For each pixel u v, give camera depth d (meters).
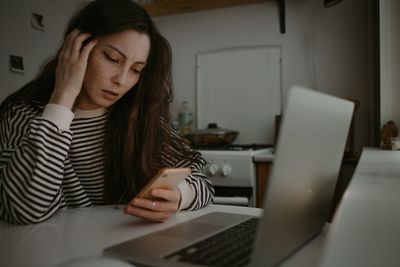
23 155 0.74
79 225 0.72
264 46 2.27
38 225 0.73
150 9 2.36
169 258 0.47
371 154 1.33
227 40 2.35
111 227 0.70
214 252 0.49
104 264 0.41
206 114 2.42
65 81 0.83
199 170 1.09
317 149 0.47
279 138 0.37
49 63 1.00
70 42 0.86
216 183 1.81
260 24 2.27
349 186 0.63
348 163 1.88
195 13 2.42
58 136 0.78
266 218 0.39
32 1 2.10
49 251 0.56
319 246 0.54
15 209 0.73
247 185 1.76
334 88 2.11
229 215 0.76
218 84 2.38
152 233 0.61
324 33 2.13
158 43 1.07
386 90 1.73
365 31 2.04
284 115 0.36
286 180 0.41
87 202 1.02
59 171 0.77
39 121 0.78
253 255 0.38
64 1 2.32
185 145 1.15
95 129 1.04
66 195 0.99
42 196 0.74
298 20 2.18
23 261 0.51
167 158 1.10
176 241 0.55
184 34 2.45
